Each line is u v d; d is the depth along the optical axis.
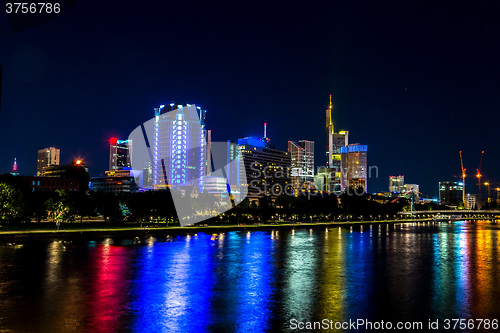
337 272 85.44
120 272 81.94
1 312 51.75
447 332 45.97
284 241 156.88
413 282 74.44
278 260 103.44
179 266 90.94
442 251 128.25
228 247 132.38
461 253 122.94
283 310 54.19
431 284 72.62
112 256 104.69
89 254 107.62
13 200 162.12
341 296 62.69
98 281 72.44
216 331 45.41
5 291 63.91
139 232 170.62
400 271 87.44
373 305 57.09
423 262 102.25
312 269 89.25
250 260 102.56
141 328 45.94
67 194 195.12
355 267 92.75
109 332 44.38
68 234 151.88
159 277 77.25
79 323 47.34
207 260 101.38
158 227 195.62
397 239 174.25
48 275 77.62
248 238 168.00
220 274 81.50
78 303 56.56
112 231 161.75
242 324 47.91
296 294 63.72
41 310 52.78
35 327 45.78
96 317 49.88
